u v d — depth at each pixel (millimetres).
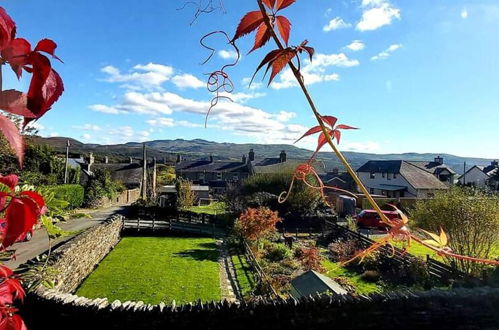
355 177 645
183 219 26594
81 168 41562
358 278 12922
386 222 644
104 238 16078
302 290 8641
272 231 19375
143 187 42406
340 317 6520
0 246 834
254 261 13609
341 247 16719
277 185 26578
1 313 1083
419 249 14992
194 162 59594
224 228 23672
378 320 6566
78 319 6141
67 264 10125
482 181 52062
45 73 587
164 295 10719
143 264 14453
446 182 47250
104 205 35219
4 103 548
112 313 6156
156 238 20625
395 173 43188
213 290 11242
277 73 608
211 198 44875
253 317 6363
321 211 24672
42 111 579
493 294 6891
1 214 872
